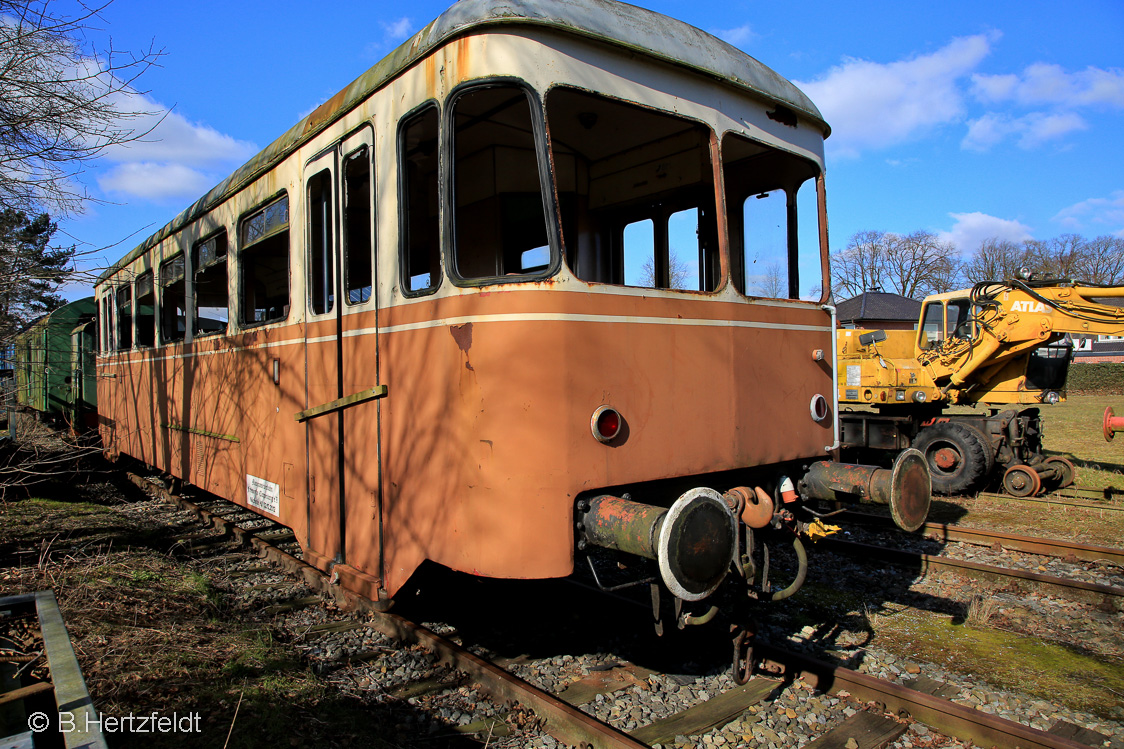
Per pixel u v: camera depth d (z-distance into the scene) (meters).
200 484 6.82
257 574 5.77
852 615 4.92
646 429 3.56
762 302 4.24
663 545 2.96
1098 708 3.60
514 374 3.23
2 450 8.71
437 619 4.68
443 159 3.46
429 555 3.59
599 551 6.01
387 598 3.93
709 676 3.88
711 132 3.97
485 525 3.27
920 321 11.28
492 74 3.30
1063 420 19.03
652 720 3.41
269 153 5.28
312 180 4.70
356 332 4.23
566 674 3.92
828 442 4.70
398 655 4.09
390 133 3.88
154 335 8.37
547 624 4.59
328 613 4.80
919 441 10.08
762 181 4.59
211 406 6.52
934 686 3.81
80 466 11.16
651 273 4.75
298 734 3.21
